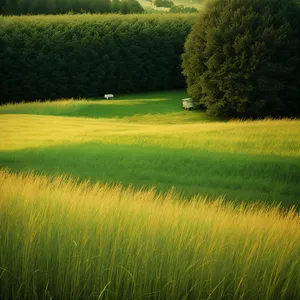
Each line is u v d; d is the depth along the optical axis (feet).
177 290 37.65
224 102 305.94
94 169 128.26
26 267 37.91
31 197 50.75
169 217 47.06
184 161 137.80
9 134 194.90
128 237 41.55
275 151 151.84
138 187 106.63
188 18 449.89
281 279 38.68
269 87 297.74
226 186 114.32
